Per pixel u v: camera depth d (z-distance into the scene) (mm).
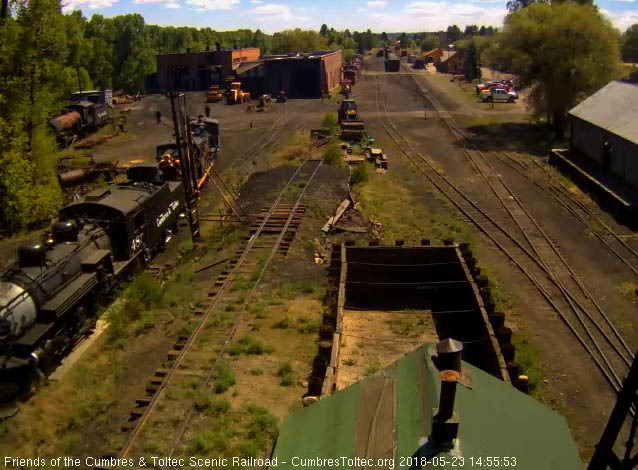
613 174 29656
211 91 73188
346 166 33375
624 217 24672
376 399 6465
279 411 11766
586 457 10766
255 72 77625
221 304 16656
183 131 21703
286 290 17547
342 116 49312
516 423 6035
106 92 67875
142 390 12945
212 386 12484
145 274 18328
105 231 17672
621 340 15148
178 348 14117
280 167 32562
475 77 93500
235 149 41969
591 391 13062
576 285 18641
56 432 11648
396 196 29172
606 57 42375
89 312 15977
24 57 27438
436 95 73688
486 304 13680
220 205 27500
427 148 41219
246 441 10758
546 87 43938
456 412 5770
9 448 11141
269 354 14008
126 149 43719
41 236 24719
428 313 16484
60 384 13242
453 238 23125
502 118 54375
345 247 17625
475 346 13180
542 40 44219
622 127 29375
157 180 24234
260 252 20406
